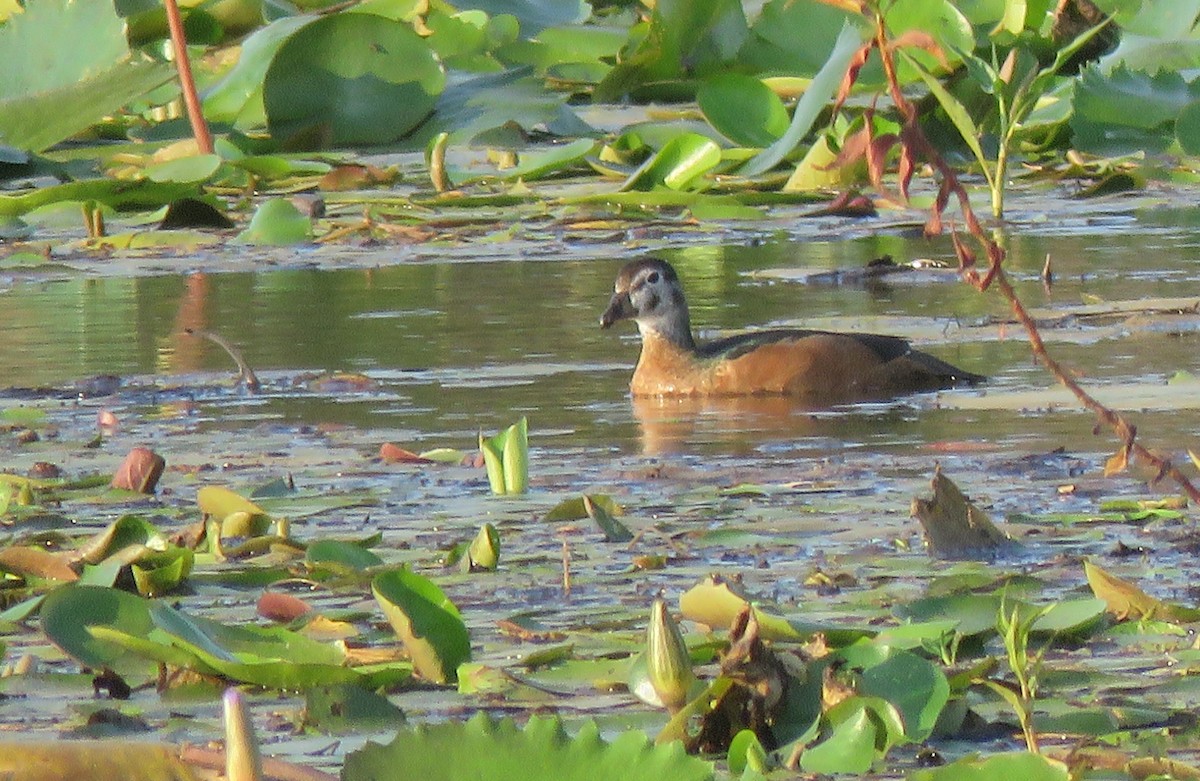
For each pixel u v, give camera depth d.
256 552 9.85
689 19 29.22
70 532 10.32
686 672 7.22
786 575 9.10
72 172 25.81
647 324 14.41
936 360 14.33
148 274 20.03
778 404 13.88
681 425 13.15
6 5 28.92
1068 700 7.31
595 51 30.66
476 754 6.04
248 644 8.12
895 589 8.80
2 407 13.97
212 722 7.36
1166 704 7.25
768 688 7.16
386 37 26.80
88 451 12.43
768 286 18.59
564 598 8.88
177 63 24.91
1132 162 24.28
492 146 26.55
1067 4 27.69
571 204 23.42
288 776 6.23
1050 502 10.41
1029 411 12.92
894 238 21.27
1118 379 13.72
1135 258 19.06
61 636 8.09
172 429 13.08
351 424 13.19
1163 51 26.16
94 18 25.11
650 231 22.02
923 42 7.14
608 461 12.01
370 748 6.04
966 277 7.82
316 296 18.48
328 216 23.39
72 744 6.48
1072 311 16.34
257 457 12.16
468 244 21.48
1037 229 21.23
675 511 10.52
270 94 26.67
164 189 23.72
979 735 7.06
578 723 7.19
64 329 17.09
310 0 30.95
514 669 7.84
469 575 9.32
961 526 9.51
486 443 11.18
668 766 5.93
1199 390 13.16
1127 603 8.30
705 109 25.52
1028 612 8.14
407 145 26.94
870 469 11.47
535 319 17.12
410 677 7.87
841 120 24.45
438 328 16.72
